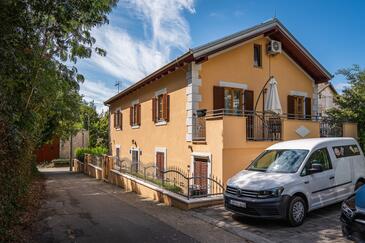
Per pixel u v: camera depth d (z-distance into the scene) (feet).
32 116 24.25
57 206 34.22
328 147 28.99
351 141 31.63
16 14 19.69
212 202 31.60
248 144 37.01
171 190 35.81
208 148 37.68
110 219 27.71
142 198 39.73
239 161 36.24
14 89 21.49
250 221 25.94
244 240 21.57
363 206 18.79
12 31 19.90
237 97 46.57
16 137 20.04
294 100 52.95
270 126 42.29
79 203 36.24
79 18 23.86
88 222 26.68
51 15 22.68
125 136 70.85
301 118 50.08
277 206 23.61
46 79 24.50
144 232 23.58
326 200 26.86
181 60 41.75
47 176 75.72
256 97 47.57
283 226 24.39
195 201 30.81
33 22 21.95
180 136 44.80
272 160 28.60
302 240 21.16
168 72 47.29
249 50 47.44
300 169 25.86
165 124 49.65
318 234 22.35
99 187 53.06
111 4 24.17
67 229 24.48
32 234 23.11
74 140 120.67
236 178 27.37
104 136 130.52
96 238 22.20
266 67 49.14
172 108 47.37
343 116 49.60
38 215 29.27
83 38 25.25
